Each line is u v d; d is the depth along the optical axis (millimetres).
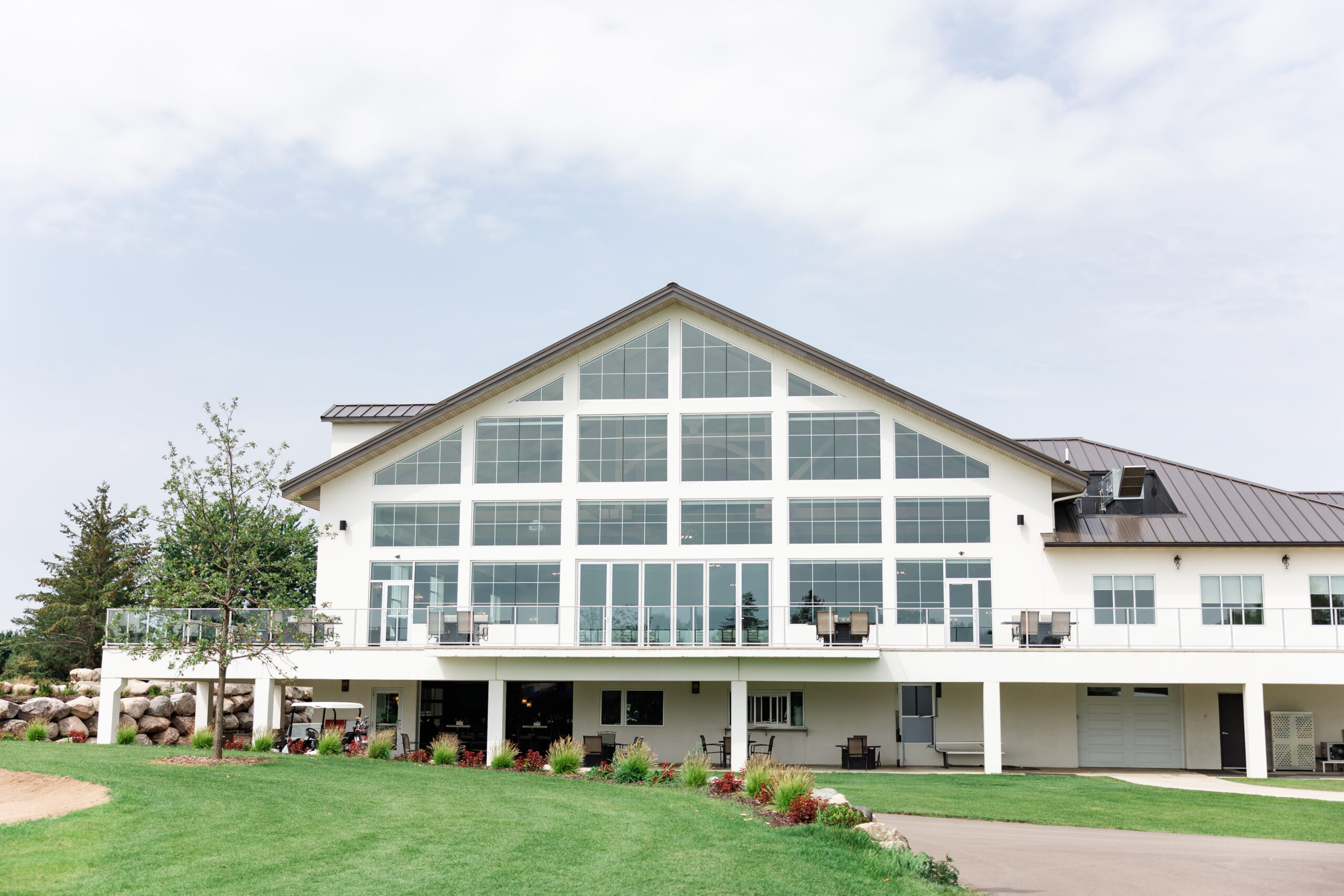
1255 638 27156
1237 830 17125
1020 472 29016
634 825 13797
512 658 28016
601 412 30500
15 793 15250
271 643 23750
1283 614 26359
